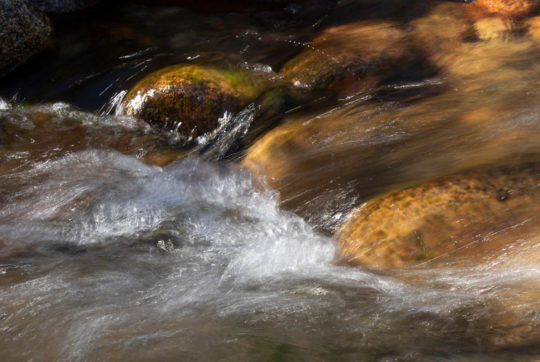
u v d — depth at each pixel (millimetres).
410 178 3896
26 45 6406
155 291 3143
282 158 4508
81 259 3508
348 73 5598
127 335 2736
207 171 4535
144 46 6820
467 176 3516
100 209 4051
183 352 2611
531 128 4383
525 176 3457
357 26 6938
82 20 7617
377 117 4902
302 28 7230
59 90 6016
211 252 3547
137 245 3654
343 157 4363
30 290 3145
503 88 5230
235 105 5117
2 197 4211
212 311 2928
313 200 3932
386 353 2572
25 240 3717
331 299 2969
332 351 2602
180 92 4988
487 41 6281
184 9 8016
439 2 7559
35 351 2654
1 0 6188
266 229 3738
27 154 4832
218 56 5879
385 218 3309
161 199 4176
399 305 2857
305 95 5391
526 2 6984
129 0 8312
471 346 2561
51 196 4227
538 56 5844
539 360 2406
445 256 3053
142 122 5105
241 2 8203
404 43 6215
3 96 5961
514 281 2854
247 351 2611
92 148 4914
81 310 2953
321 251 3391
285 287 3119
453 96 5168
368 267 3131
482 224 3139
